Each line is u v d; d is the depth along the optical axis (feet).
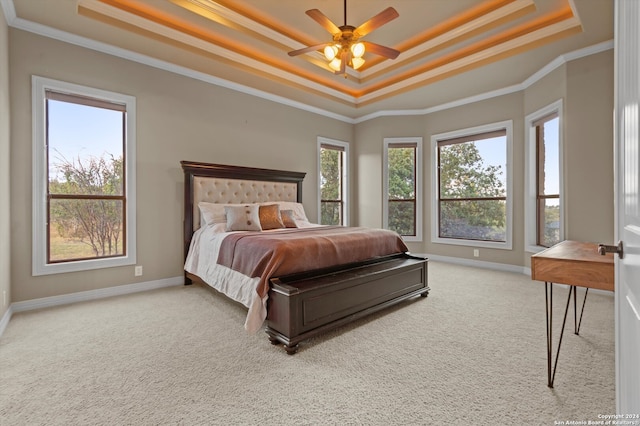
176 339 7.65
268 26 11.85
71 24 9.83
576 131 11.48
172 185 12.73
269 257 8.00
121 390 5.54
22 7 9.02
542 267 5.36
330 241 9.19
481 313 9.34
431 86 14.83
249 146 15.29
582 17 9.37
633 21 2.64
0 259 8.20
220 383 5.77
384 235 11.05
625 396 2.97
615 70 3.39
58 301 10.21
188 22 11.00
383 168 18.89
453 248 17.25
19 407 5.06
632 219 2.74
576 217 11.51
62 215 10.55
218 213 12.62
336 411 4.98
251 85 14.90
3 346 7.23
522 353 6.84
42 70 9.95
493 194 15.96
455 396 5.34
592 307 9.59
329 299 7.82
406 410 4.99
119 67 11.44
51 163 10.34
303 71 15.17
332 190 19.67
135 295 11.28
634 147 2.65
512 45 11.64
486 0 10.36
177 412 4.96
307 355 6.85
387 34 12.35
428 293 11.39
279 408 5.06
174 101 12.80
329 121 19.01
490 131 15.78
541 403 5.13
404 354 6.86
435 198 17.99
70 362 6.52
